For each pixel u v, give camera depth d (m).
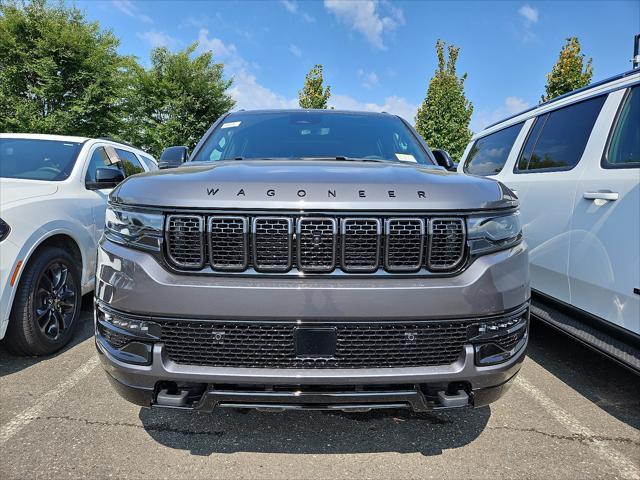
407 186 1.81
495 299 1.78
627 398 2.73
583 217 2.84
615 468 2.05
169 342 1.74
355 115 3.34
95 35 19.48
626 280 2.46
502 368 1.83
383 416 2.49
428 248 1.75
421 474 2.00
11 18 17.53
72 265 3.47
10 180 3.62
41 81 18.34
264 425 2.38
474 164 4.97
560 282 3.05
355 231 1.73
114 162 4.89
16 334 3.00
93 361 3.17
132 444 2.20
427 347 1.76
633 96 2.77
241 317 1.69
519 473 2.01
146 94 23.22
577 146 3.13
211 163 2.49
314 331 1.70
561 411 2.57
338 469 2.03
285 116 3.27
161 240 1.74
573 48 12.37
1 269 2.79
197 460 2.08
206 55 24.22
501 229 1.86
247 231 1.71
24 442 2.19
